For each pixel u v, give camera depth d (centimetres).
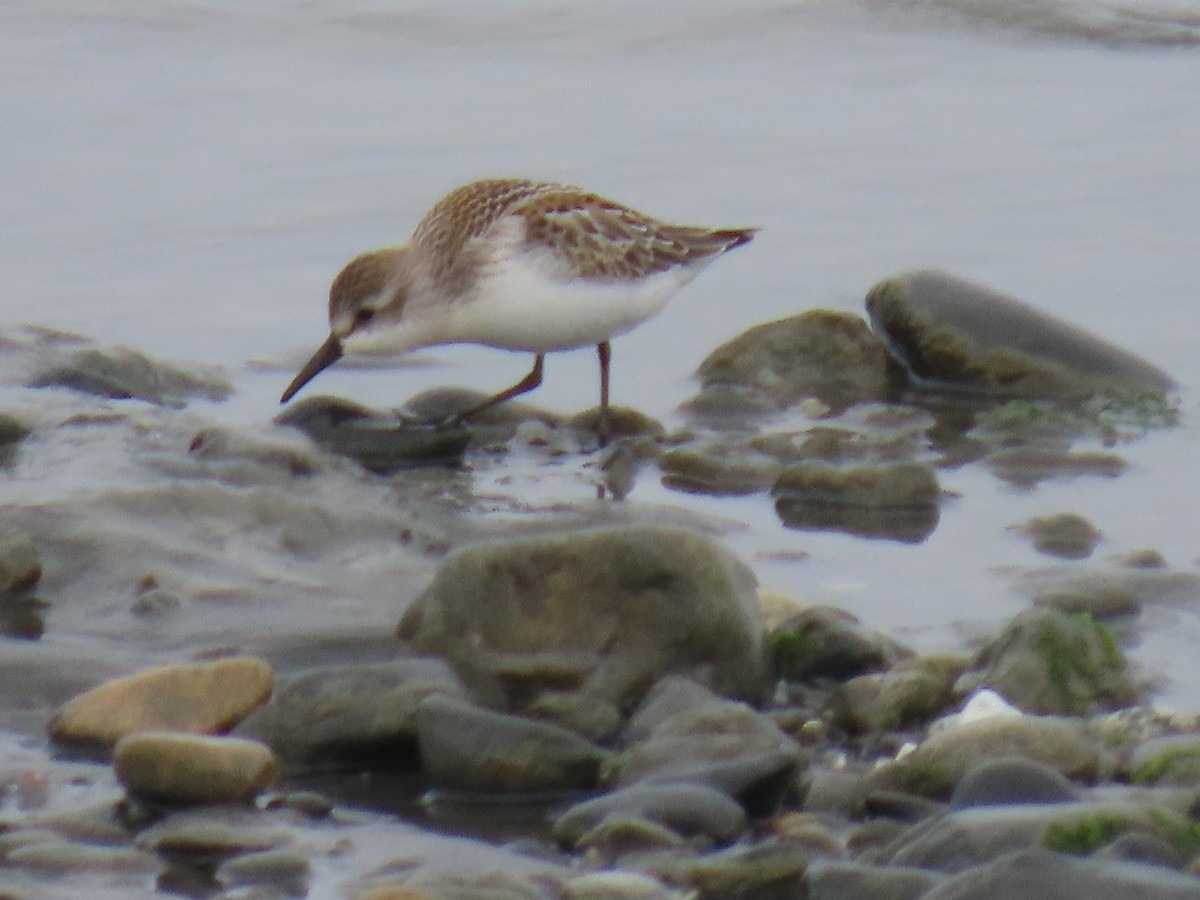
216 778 816
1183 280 1638
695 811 788
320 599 1049
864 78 2147
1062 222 1759
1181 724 889
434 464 1313
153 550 1088
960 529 1191
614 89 2120
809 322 1497
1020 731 830
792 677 959
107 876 754
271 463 1246
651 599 934
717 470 1286
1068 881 677
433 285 1318
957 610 1062
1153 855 718
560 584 940
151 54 2208
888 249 1708
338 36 2275
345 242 1723
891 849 761
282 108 2053
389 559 1122
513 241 1297
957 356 1461
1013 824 741
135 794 820
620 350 1560
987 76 2148
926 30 2269
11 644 973
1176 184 1838
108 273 1661
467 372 1521
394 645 973
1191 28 2253
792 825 798
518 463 1320
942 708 917
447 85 2133
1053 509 1223
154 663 962
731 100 2084
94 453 1256
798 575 1116
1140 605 1057
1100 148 1931
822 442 1333
